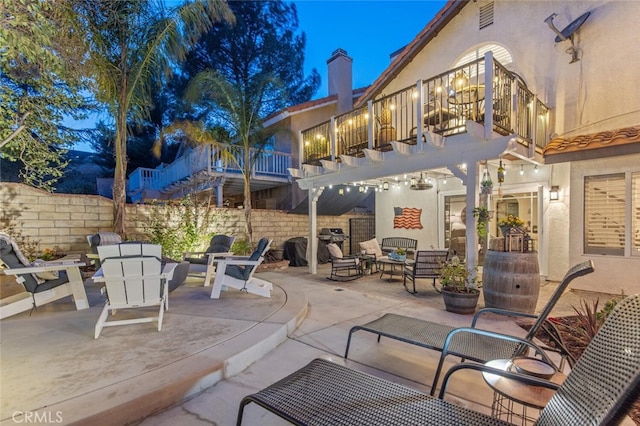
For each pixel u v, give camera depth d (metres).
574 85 6.35
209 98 9.34
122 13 6.37
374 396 1.76
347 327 4.06
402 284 6.92
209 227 8.83
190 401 2.36
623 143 4.99
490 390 2.56
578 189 6.21
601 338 1.33
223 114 9.29
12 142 6.70
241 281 4.98
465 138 4.96
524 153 5.66
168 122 17.52
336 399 1.72
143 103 7.57
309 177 8.25
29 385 2.27
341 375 1.99
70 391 2.19
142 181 14.97
